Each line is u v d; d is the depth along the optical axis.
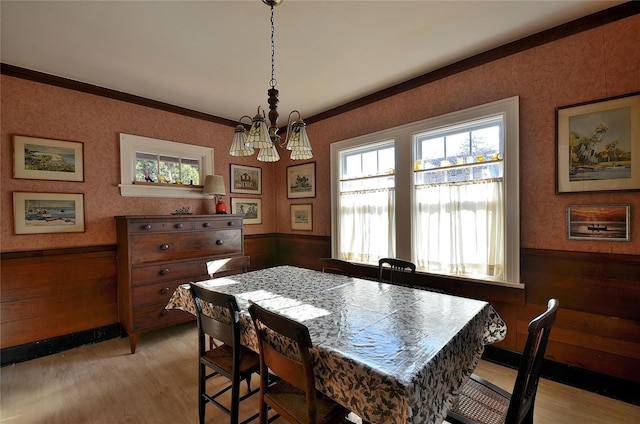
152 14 1.77
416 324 1.31
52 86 2.56
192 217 2.93
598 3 1.77
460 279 2.47
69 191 2.65
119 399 1.91
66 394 1.96
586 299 1.95
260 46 2.14
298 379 1.11
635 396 1.79
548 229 2.08
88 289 2.74
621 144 1.82
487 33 2.05
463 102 2.44
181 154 3.38
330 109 3.48
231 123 3.81
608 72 1.85
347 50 2.23
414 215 2.76
